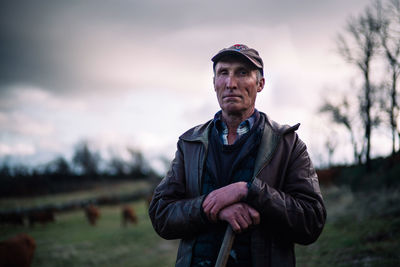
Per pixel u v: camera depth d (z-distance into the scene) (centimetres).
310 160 148
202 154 150
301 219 128
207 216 131
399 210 727
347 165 1941
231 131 152
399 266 408
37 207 3709
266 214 127
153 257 1078
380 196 971
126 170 7344
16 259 866
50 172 6650
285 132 145
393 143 1461
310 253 574
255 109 156
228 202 128
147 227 1775
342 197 1290
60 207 3719
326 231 727
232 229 126
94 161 7500
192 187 148
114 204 3862
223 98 147
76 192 5219
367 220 728
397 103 1486
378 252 485
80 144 7581
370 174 1385
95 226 2159
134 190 5041
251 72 147
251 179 137
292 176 140
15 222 2398
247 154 141
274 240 133
